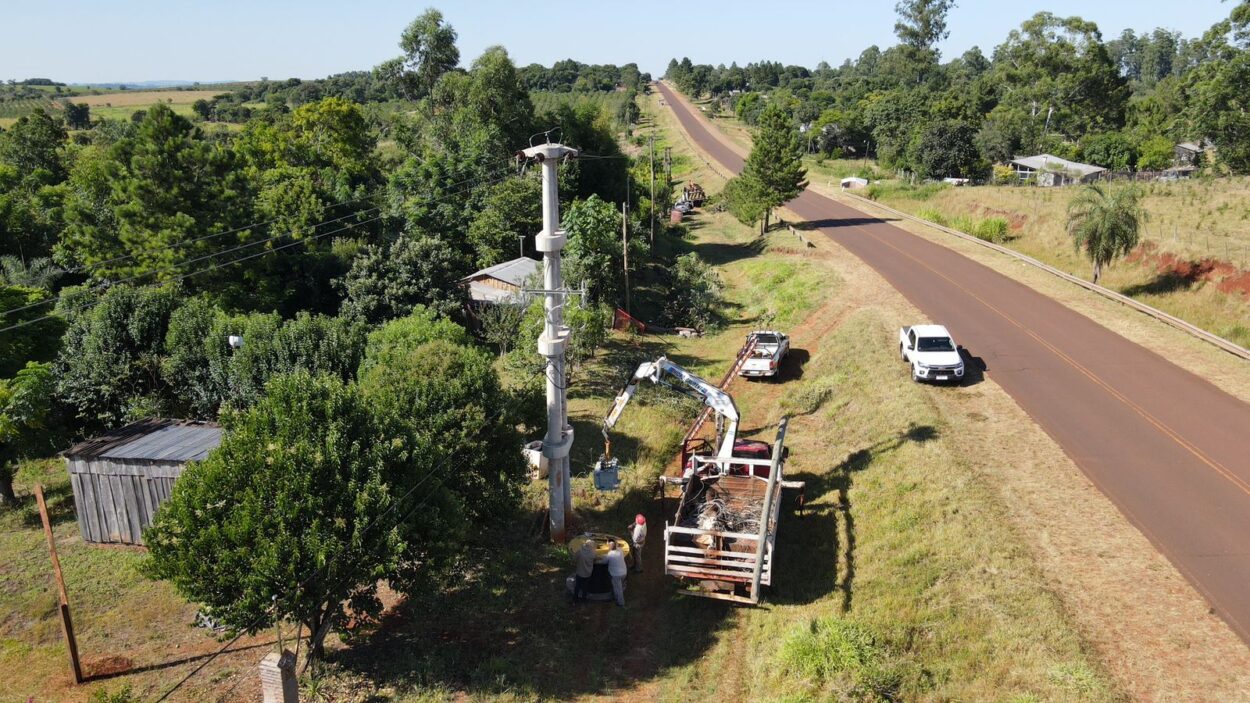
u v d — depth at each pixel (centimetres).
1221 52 4991
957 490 1897
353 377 2619
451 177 5231
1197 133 5197
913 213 6262
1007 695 1283
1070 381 2552
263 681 1141
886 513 1895
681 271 4584
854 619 1526
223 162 3866
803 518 1988
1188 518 1736
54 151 6719
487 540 1969
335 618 1487
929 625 1479
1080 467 1984
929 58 14388
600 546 1803
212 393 2620
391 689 1434
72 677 1462
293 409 1496
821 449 2388
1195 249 3597
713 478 2031
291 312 4019
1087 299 3472
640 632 1641
